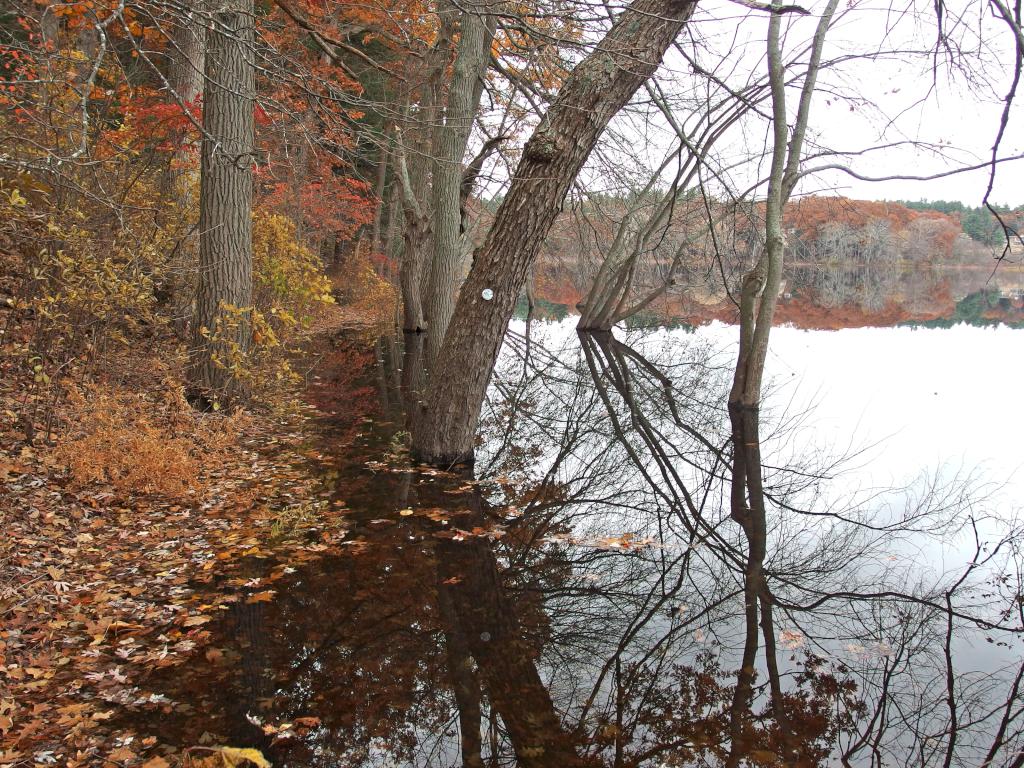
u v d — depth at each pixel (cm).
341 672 310
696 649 350
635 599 404
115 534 430
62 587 355
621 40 521
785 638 362
